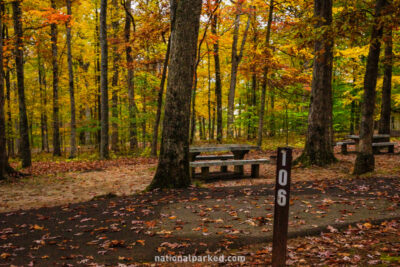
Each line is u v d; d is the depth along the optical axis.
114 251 3.87
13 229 4.79
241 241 4.02
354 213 4.97
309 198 5.90
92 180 9.91
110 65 21.58
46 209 5.91
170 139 6.99
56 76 19.09
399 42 12.57
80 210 5.65
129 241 4.14
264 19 17.08
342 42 7.45
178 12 6.86
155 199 6.12
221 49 20.86
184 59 6.88
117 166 13.01
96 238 4.29
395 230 4.25
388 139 13.13
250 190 6.65
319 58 7.68
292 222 4.62
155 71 16.94
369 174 7.79
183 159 7.07
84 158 17.02
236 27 17.59
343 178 7.72
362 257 3.48
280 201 2.86
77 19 19.58
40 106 19.91
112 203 5.96
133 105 18.50
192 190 6.73
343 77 16.70
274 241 2.90
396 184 6.69
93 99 21.58
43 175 11.02
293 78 14.95
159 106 15.15
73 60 23.41
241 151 9.23
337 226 4.44
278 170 2.86
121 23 21.08
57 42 18.61
